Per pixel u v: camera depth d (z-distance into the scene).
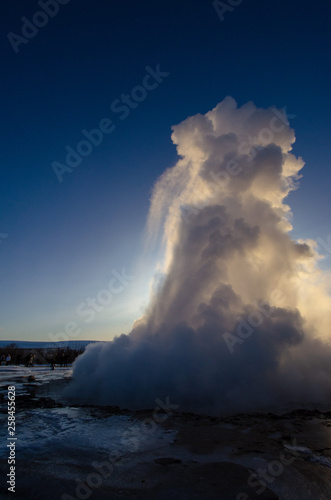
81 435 5.80
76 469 4.15
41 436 5.73
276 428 6.32
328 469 4.20
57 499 3.32
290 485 3.71
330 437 5.69
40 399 9.66
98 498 3.34
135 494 3.44
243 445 5.21
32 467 4.18
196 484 3.69
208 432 6.03
